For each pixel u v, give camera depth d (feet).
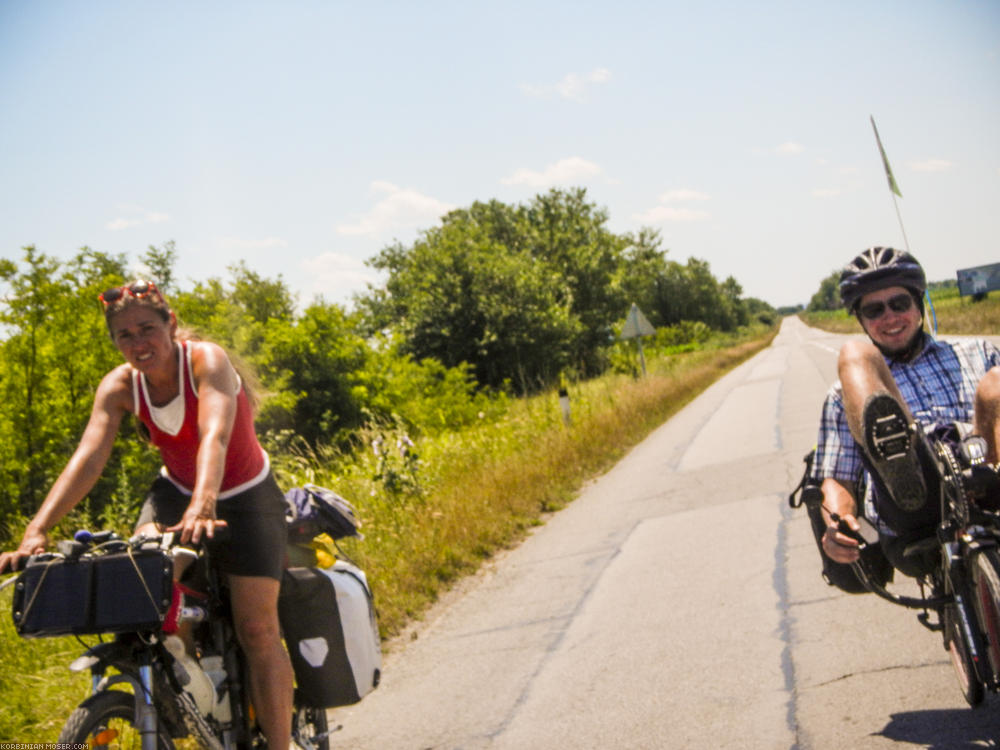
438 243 150.41
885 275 11.87
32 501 42.63
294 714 12.05
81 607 9.14
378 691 18.03
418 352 142.61
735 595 20.21
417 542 27.71
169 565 9.22
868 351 10.66
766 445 44.47
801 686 14.40
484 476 37.01
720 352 179.93
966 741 11.38
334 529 12.69
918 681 13.71
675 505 32.91
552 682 16.69
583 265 202.80
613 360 114.62
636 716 14.35
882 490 10.72
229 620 11.03
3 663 18.83
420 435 69.72
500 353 143.02
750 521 27.78
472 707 16.12
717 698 14.53
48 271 42.47
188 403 10.61
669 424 64.34
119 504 35.45
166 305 10.60
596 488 40.34
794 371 104.42
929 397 12.09
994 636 9.85
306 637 11.80
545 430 51.39
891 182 13.12
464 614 22.82
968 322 107.76
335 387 71.92
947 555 10.37
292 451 52.13
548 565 26.66
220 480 9.81
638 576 23.49
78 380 43.19
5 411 41.91
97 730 9.33
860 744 11.91
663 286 398.62
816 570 21.03
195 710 9.95
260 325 70.79
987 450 10.11
